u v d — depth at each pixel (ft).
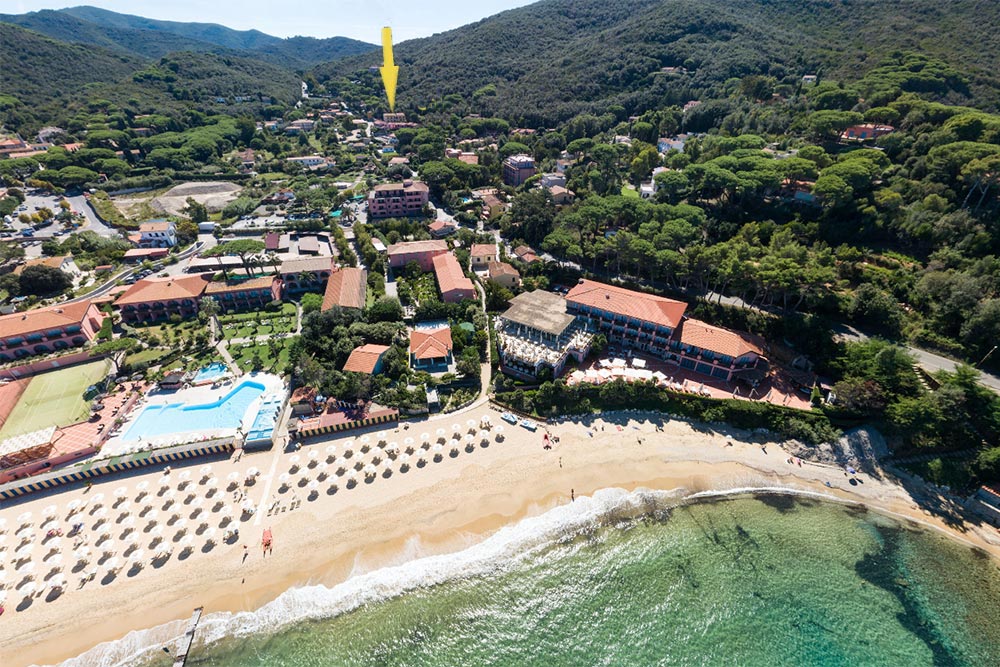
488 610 177.06
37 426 240.94
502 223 456.45
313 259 381.19
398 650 165.58
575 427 253.65
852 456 234.38
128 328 311.88
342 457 230.27
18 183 539.70
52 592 175.52
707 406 257.14
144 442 230.68
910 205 320.70
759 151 413.80
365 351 277.23
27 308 326.85
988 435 225.76
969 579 189.37
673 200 415.64
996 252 274.36
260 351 299.99
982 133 336.08
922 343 267.80
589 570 190.60
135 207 524.93
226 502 207.62
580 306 311.27
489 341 306.55
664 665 162.71
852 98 449.06
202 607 174.29
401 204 508.94
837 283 293.02
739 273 290.35
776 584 187.01
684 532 205.16
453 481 222.28
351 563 189.16
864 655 166.20
